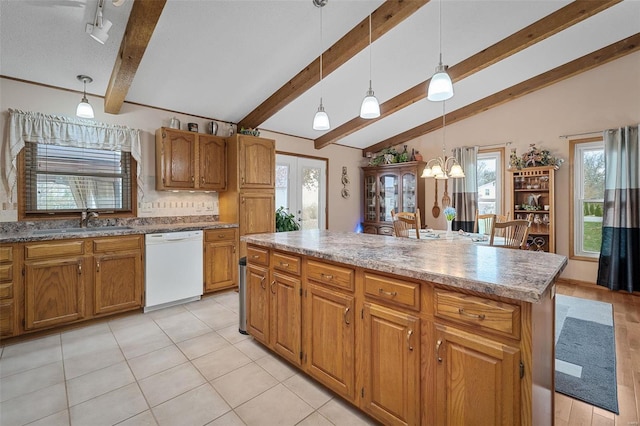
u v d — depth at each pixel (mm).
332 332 1776
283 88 3588
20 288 2498
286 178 5172
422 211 5707
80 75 2869
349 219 6254
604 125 4012
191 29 2502
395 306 1468
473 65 3424
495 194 4980
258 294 2361
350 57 2906
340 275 1720
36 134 2891
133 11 2117
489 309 1152
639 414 1701
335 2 2434
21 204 2896
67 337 2602
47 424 1597
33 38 2375
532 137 4590
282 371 2104
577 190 4273
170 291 3281
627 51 3570
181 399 1806
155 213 3678
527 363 1082
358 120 4863
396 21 2506
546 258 1613
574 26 3199
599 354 2369
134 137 3467
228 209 4016
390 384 1486
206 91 3494
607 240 3924
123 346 2447
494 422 1151
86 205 3273
